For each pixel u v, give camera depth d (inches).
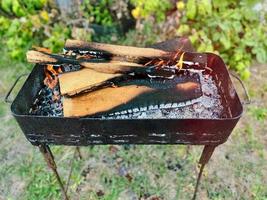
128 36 52.2
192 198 34.9
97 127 24.5
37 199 36.6
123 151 41.1
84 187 37.4
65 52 29.6
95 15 53.3
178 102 27.0
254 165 39.5
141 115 26.4
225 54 50.6
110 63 27.8
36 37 53.9
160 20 50.4
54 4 53.1
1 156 41.3
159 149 41.3
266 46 49.7
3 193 37.4
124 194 36.7
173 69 28.2
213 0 49.8
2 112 46.6
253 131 43.3
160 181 37.9
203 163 29.6
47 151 27.8
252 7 49.3
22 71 52.4
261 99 47.5
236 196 36.5
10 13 55.8
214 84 30.1
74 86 26.6
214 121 23.9
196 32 48.9
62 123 24.1
